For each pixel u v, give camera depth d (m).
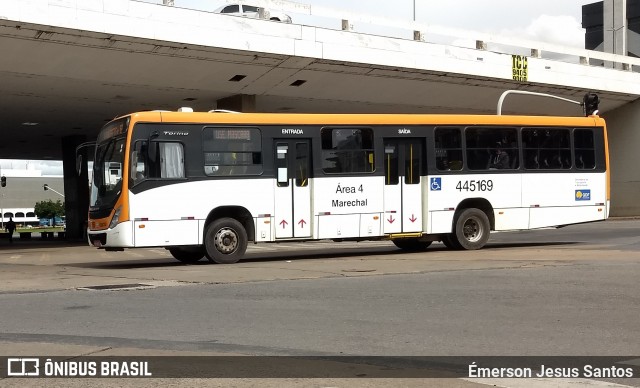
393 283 12.17
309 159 17.84
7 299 11.13
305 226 17.69
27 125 40.62
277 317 9.00
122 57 25.83
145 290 11.89
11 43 23.50
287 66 29.14
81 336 7.88
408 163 18.88
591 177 21.05
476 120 19.66
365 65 30.45
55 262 20.50
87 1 23.45
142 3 24.56
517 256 17.03
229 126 17.17
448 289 11.23
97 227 16.81
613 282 11.65
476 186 19.55
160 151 16.52
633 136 46.16
